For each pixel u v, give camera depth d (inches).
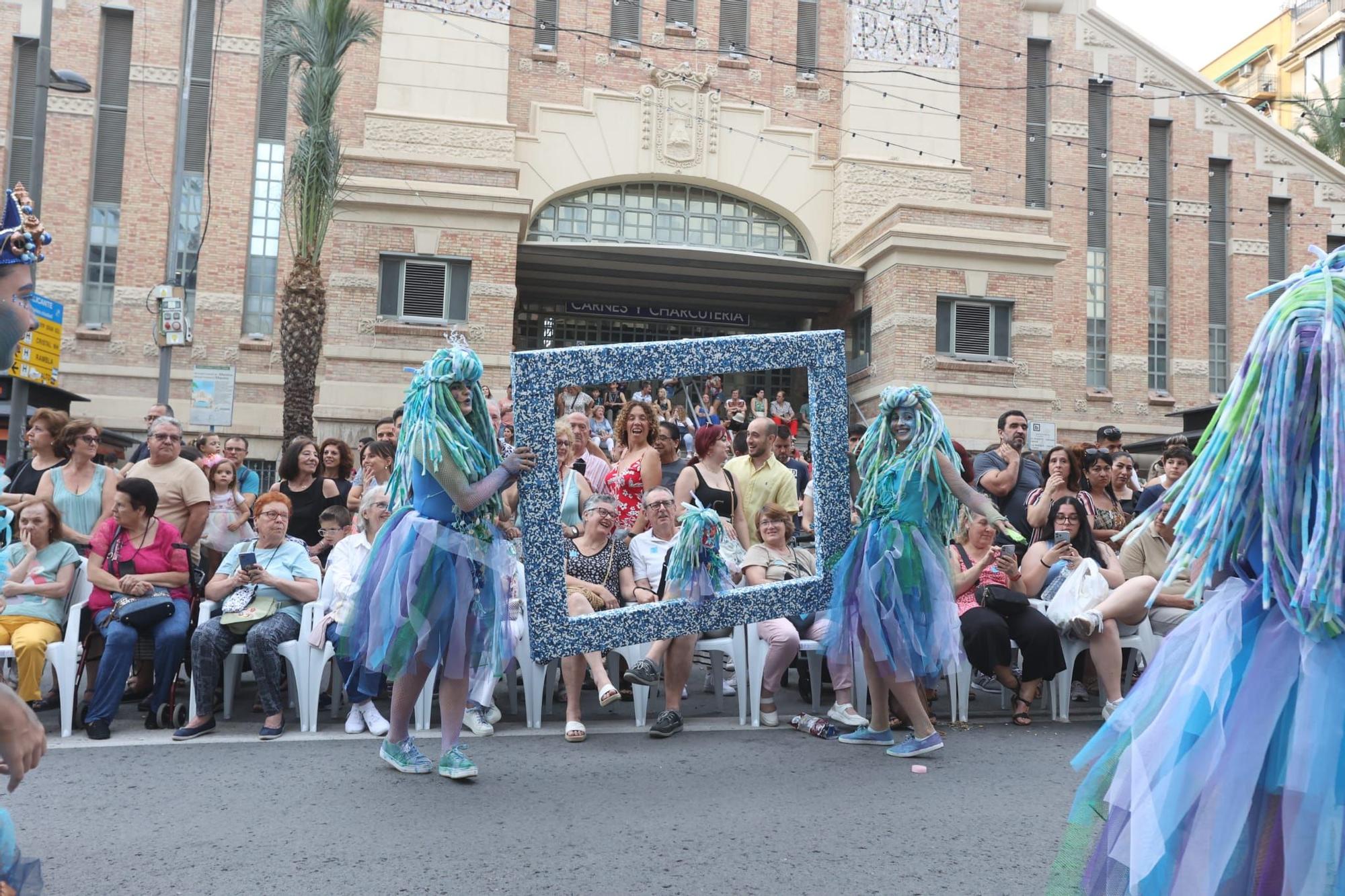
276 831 170.1
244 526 312.7
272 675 245.6
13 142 852.6
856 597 229.9
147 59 873.5
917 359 851.4
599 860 157.3
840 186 940.0
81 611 257.8
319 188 699.4
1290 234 1048.2
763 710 267.9
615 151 916.0
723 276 906.7
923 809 186.7
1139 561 297.7
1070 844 113.4
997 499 344.2
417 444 193.0
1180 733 101.3
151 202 868.0
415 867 153.6
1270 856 98.0
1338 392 96.9
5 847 87.9
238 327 870.4
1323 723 95.0
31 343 462.0
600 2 930.1
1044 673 270.4
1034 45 1013.2
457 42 869.8
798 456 417.7
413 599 193.5
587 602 261.9
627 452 329.4
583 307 966.4
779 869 154.7
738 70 951.0
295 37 699.4
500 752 230.7
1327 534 95.6
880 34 958.4
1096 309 1012.5
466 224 801.6
